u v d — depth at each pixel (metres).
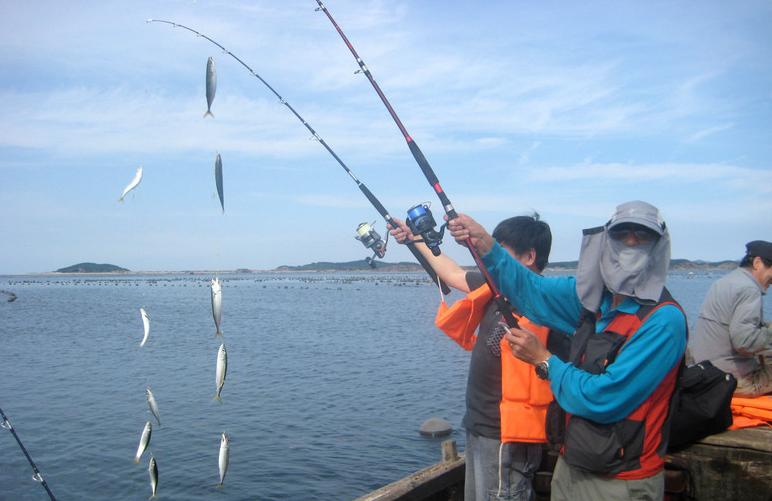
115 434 11.84
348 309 50.44
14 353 23.14
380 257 3.76
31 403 14.48
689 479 3.33
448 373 18.88
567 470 2.47
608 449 2.21
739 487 3.22
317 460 10.42
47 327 34.03
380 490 3.79
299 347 25.16
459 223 2.76
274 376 18.25
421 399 15.13
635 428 2.21
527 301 2.77
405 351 24.09
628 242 2.29
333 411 13.84
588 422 2.26
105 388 16.27
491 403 2.92
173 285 129.38
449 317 3.11
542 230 3.20
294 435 11.91
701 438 3.31
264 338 28.55
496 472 2.88
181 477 9.55
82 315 43.72
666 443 2.32
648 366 2.17
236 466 10.07
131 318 40.47
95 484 9.26
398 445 11.34
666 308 2.23
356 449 11.05
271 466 10.11
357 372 19.03
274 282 148.88
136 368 19.59
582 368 2.35
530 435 2.77
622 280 2.27
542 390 2.78
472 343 3.21
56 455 10.59
